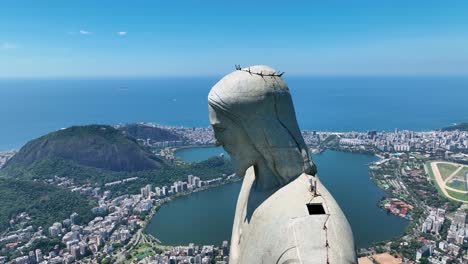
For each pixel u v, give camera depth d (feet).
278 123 20.18
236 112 20.20
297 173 20.16
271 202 19.13
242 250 20.42
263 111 20.04
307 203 17.13
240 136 20.77
